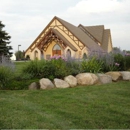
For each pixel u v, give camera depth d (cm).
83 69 960
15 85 756
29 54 3247
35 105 543
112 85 840
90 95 659
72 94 672
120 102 579
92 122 429
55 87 787
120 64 1169
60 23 3231
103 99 610
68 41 3158
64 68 882
